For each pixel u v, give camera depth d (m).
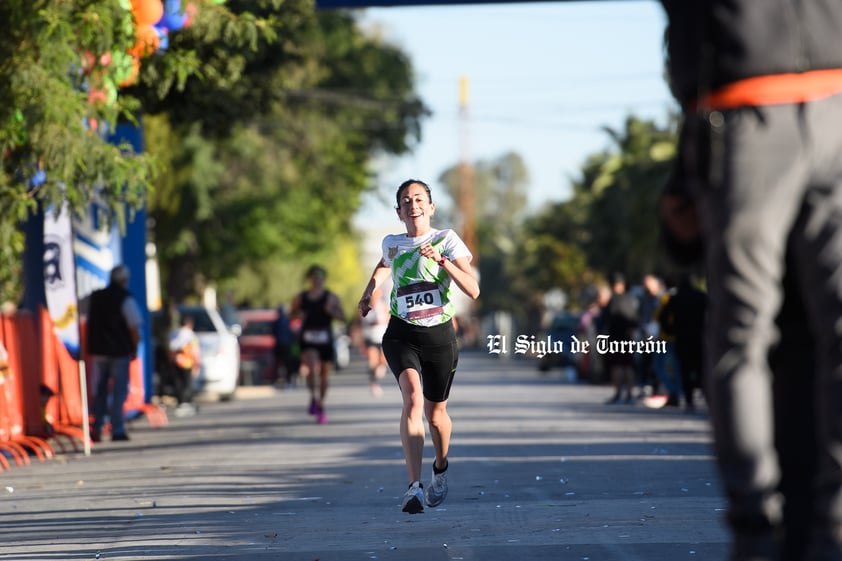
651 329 67.38
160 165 39.81
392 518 24.64
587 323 94.56
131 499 29.22
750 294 9.30
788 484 10.45
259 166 132.00
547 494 28.08
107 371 49.09
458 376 113.69
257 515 25.61
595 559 19.39
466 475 32.31
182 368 67.50
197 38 45.41
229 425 56.53
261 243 129.62
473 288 23.70
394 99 143.50
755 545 9.36
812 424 10.39
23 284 49.84
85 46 37.62
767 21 9.42
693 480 30.47
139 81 46.38
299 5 52.84
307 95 133.38
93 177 37.88
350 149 144.38
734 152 9.34
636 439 43.34
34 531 24.41
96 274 53.78
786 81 9.38
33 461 41.12
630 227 136.38
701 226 9.89
